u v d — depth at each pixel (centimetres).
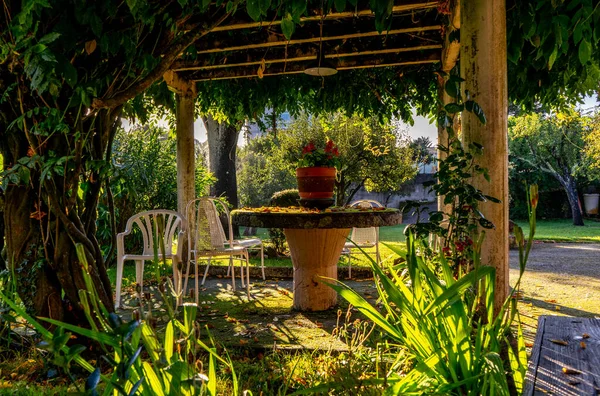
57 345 108
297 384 234
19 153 289
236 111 675
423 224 265
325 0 390
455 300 176
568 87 510
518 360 176
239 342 321
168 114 729
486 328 187
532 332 335
